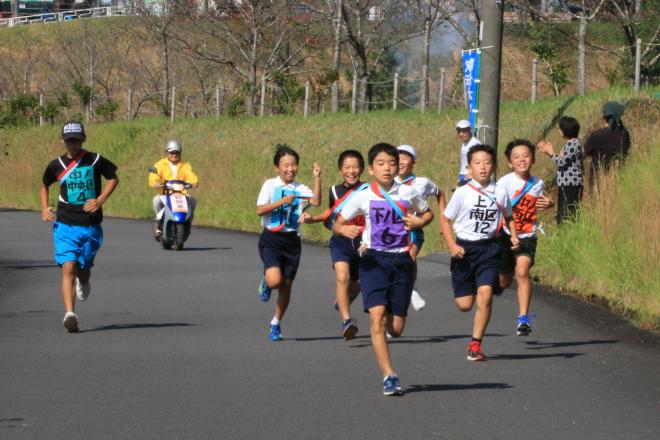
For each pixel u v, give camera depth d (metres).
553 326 19.19
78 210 18.91
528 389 13.75
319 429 11.52
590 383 14.16
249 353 16.47
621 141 30.05
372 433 11.34
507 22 102.31
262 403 12.80
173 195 35.62
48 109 86.75
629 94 43.56
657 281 21.05
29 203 66.06
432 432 11.41
